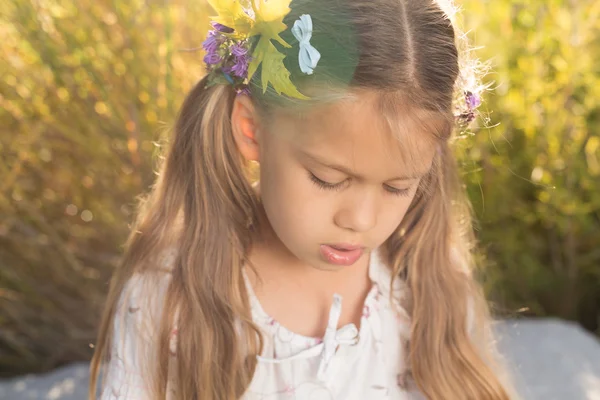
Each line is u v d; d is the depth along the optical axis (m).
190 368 1.52
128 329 1.52
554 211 2.95
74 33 2.64
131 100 2.62
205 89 1.52
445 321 1.65
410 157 1.27
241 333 1.52
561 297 3.13
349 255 1.34
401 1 1.32
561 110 2.85
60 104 2.71
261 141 1.36
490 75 2.83
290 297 1.54
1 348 3.09
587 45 2.88
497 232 2.98
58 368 3.02
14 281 2.93
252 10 1.38
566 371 2.58
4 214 2.83
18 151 2.80
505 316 3.03
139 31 2.66
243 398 1.52
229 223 1.53
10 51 2.73
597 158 2.91
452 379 1.65
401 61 1.27
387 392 1.59
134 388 1.50
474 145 2.81
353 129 1.24
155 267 1.54
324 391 1.52
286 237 1.35
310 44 1.29
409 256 1.63
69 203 2.89
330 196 1.29
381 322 1.58
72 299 2.98
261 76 1.32
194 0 2.71
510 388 1.83
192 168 1.55
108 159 2.78
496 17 2.87
